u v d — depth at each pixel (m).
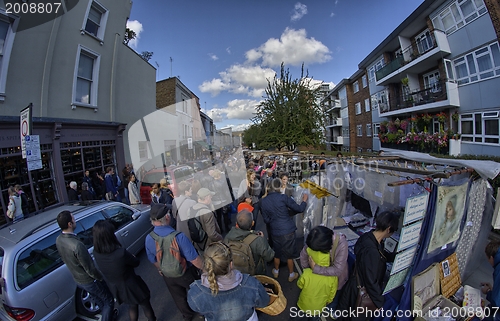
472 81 10.59
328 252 2.55
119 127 10.20
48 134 7.48
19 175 6.62
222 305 1.67
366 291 2.30
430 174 2.90
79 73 8.92
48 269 2.93
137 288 2.71
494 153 9.69
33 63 7.05
